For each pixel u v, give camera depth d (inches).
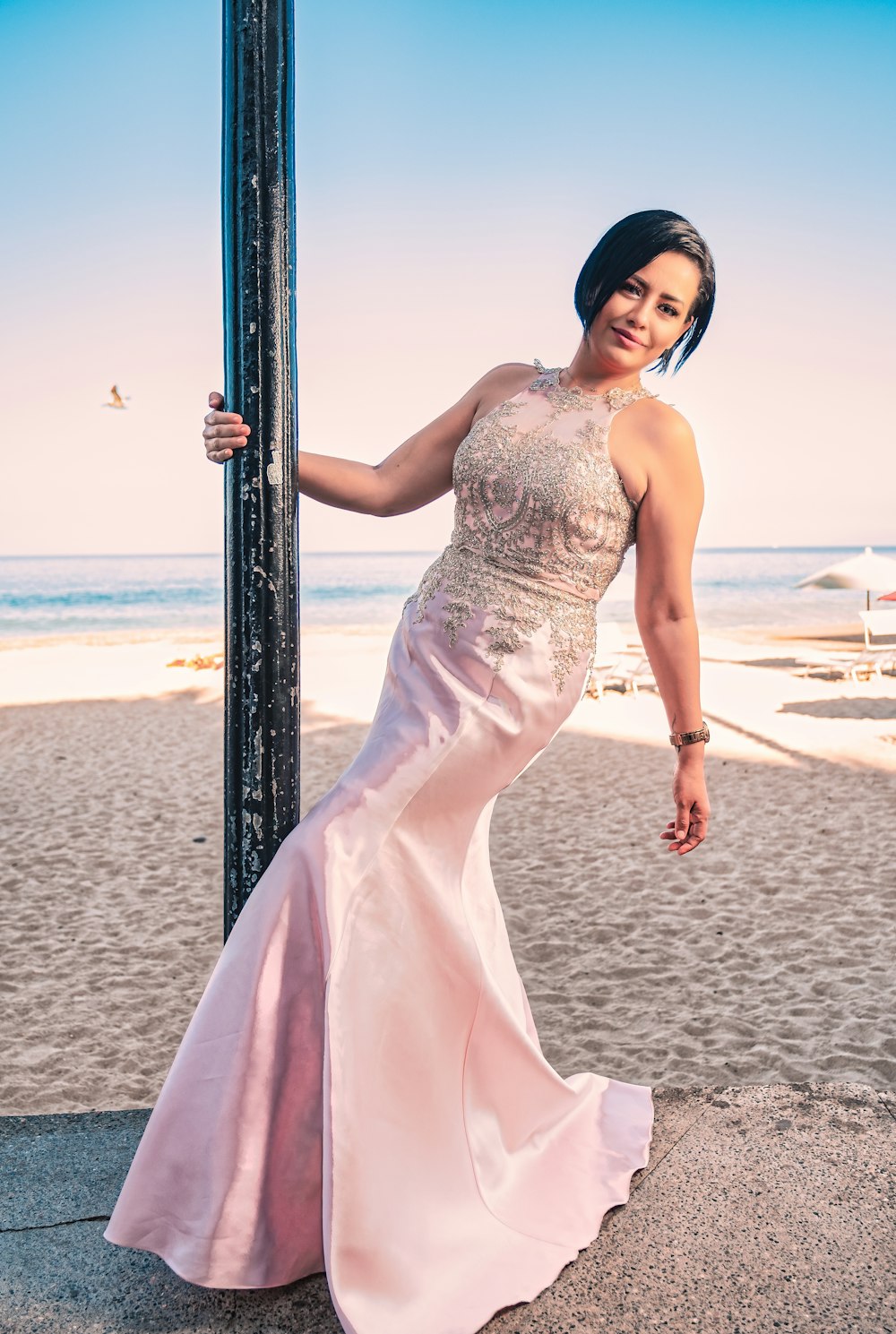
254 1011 71.1
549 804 363.9
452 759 77.7
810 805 346.9
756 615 1624.0
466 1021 79.8
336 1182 68.1
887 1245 77.5
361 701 624.4
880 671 721.6
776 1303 72.0
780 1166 87.4
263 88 74.2
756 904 255.6
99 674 821.9
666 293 80.0
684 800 86.5
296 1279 73.9
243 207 75.1
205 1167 70.9
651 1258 76.6
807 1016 193.6
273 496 77.5
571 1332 69.5
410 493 93.7
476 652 80.7
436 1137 76.7
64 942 239.8
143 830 335.6
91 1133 93.6
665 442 82.7
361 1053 71.3
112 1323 70.9
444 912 77.7
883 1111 95.9
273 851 80.7
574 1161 86.0
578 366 85.3
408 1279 70.2
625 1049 183.9
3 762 447.2
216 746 482.9
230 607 79.7
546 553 81.7
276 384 76.7
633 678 630.5
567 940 237.9
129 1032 194.4
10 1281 74.5
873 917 242.2
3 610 1898.4
